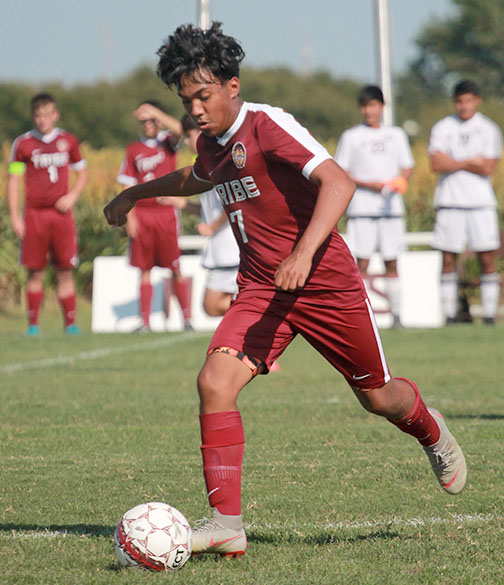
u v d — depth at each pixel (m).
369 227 47.62
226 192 13.61
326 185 12.46
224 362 13.05
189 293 54.16
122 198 15.67
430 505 16.11
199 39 12.67
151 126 47.09
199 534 12.77
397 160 47.06
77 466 19.38
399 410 14.41
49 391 30.52
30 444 21.78
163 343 44.81
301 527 14.72
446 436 14.98
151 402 28.20
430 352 40.47
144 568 12.30
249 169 13.14
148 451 21.05
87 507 15.97
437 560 12.83
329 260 13.27
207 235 34.75
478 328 49.81
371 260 54.31
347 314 13.48
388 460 19.83
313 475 18.45
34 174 46.78
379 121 47.00
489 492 17.03
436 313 54.62
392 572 12.27
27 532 14.40
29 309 48.81
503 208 68.19
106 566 12.60
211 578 12.00
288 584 11.77
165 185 15.48
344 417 25.50
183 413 26.27
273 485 17.62
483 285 50.91
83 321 61.91
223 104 12.94
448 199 49.19
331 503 16.25
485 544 13.61
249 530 14.52
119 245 67.31
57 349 42.47
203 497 16.72
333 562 12.73
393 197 47.38
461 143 48.22
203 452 13.00
